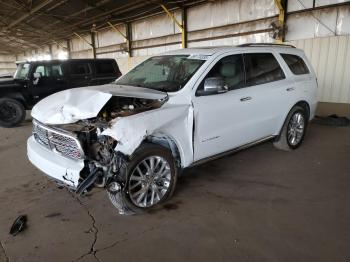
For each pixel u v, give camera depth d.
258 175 3.70
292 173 3.75
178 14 11.24
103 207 2.97
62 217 2.78
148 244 2.38
